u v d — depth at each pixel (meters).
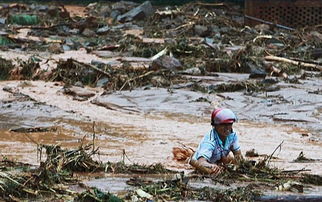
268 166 9.99
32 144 12.24
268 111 16.06
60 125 14.20
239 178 9.45
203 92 18.52
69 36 33.84
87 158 9.80
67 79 20.61
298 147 12.54
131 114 15.88
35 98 17.88
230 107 16.52
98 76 20.52
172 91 18.47
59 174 8.96
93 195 7.91
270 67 22.53
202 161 9.91
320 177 9.43
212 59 24.30
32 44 28.81
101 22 37.25
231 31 35.03
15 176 8.53
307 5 37.53
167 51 25.61
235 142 10.33
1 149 11.65
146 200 8.06
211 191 8.45
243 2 46.09
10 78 21.41
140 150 11.88
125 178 9.26
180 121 15.06
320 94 18.22
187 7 41.59
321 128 14.43
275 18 37.72
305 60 25.38
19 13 40.47
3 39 29.25
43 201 7.93
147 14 40.69
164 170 9.86
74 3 49.59
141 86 19.66
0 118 14.76
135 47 27.78
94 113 15.91
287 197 8.09
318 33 33.53
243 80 20.36
